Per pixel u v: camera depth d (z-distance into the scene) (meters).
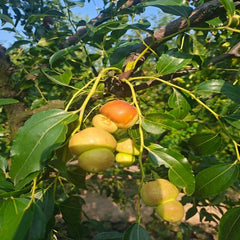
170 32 0.23
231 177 0.18
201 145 0.23
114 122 0.16
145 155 0.31
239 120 0.19
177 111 0.23
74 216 0.19
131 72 0.21
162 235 0.71
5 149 0.46
